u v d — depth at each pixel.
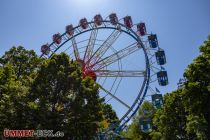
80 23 61.94
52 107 33.91
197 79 35.31
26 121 32.94
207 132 38.34
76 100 34.03
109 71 54.94
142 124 62.97
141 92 53.06
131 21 59.09
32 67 48.72
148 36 58.72
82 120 34.00
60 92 34.59
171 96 54.25
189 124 40.19
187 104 36.91
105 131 49.12
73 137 34.25
